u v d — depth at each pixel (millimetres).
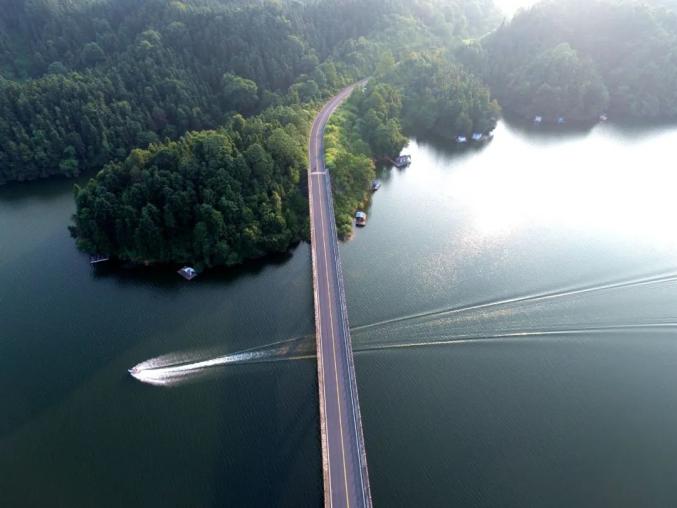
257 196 181750
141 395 124312
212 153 180125
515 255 177875
